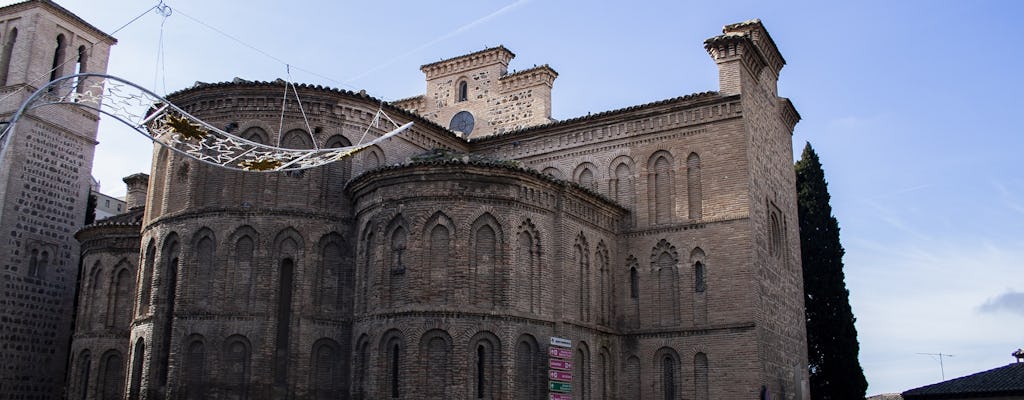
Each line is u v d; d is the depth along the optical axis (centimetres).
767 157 4281
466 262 3284
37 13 5203
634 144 4184
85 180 5409
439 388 3153
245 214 3588
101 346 4284
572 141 4350
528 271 3444
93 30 5572
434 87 5494
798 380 4209
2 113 5025
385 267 3356
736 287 3775
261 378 3409
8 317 4794
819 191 5512
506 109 5147
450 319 3203
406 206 3372
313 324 3534
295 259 3584
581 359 3644
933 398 4950
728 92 3997
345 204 3744
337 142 3794
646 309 3969
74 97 2050
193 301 3509
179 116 2562
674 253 3969
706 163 3988
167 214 3706
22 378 4841
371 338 3316
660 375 3872
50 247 5103
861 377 5178
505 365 3225
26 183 4988
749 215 3816
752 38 4362
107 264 4406
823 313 5209
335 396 3516
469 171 3378
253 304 3491
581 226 3788
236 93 3719
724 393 3691
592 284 3800
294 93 3725
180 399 3391
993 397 4725
